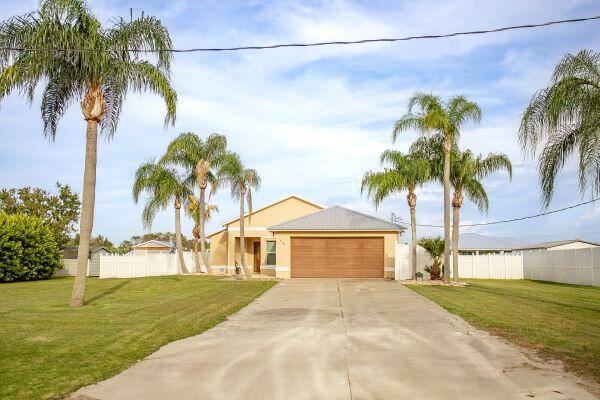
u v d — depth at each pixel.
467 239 47.34
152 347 9.15
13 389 6.48
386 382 6.91
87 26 14.50
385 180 24.30
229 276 29.31
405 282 23.58
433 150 24.39
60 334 10.17
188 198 35.28
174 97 15.82
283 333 10.63
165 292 19.42
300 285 22.25
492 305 15.19
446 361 8.07
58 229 43.09
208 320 12.22
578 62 13.01
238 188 28.25
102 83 14.99
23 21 14.11
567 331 10.62
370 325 11.61
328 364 7.92
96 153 15.02
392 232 27.16
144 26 15.23
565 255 27.83
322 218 28.42
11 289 21.34
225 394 6.45
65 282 26.83
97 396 6.35
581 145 12.68
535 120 13.65
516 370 7.48
